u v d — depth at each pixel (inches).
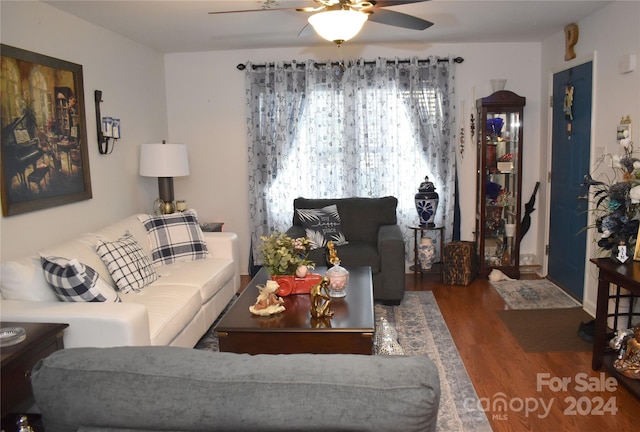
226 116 205.0
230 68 202.2
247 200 209.2
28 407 86.4
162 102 202.1
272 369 43.4
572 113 167.6
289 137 201.2
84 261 116.4
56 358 46.0
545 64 191.9
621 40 134.1
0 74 110.0
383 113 197.9
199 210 210.7
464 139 202.4
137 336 94.2
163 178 176.2
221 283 147.9
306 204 190.4
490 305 164.9
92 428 43.6
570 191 171.2
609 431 93.3
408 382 41.9
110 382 43.6
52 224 129.0
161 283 131.0
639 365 104.3
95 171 149.9
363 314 107.1
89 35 147.1
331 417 40.9
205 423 42.1
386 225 186.4
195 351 47.2
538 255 204.2
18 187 115.6
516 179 193.6
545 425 95.3
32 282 101.4
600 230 121.9
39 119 123.3
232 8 133.9
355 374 42.7
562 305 162.6
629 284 101.3
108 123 152.9
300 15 142.5
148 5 130.2
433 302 169.3
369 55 197.3
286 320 104.5
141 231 150.2
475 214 205.0
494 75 198.4
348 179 201.6
